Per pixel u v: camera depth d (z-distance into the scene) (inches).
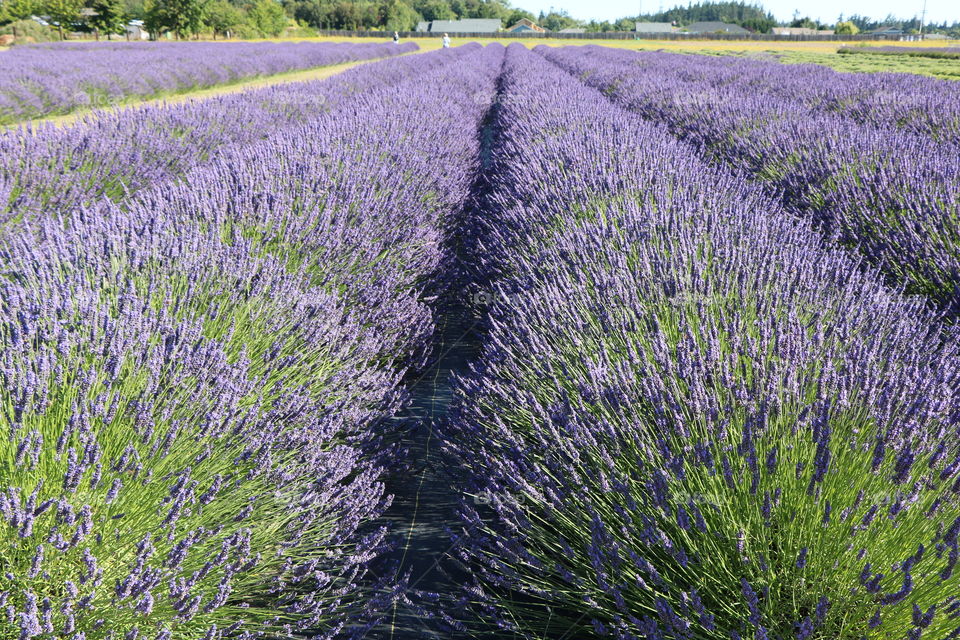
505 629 71.2
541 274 128.6
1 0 1935.3
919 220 157.1
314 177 162.1
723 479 65.3
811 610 56.8
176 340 82.6
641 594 62.9
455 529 91.1
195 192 143.9
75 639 50.6
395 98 375.9
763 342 82.7
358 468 91.3
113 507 62.5
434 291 161.6
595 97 414.3
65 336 73.7
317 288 114.2
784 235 137.0
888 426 66.3
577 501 70.1
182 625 59.7
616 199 157.1
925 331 98.6
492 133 467.8
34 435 60.5
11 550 55.7
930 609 52.3
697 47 2176.4
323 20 3533.5
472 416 93.5
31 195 180.7
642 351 83.5
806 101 433.4
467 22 4237.2
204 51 1067.3
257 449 74.4
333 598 71.9
